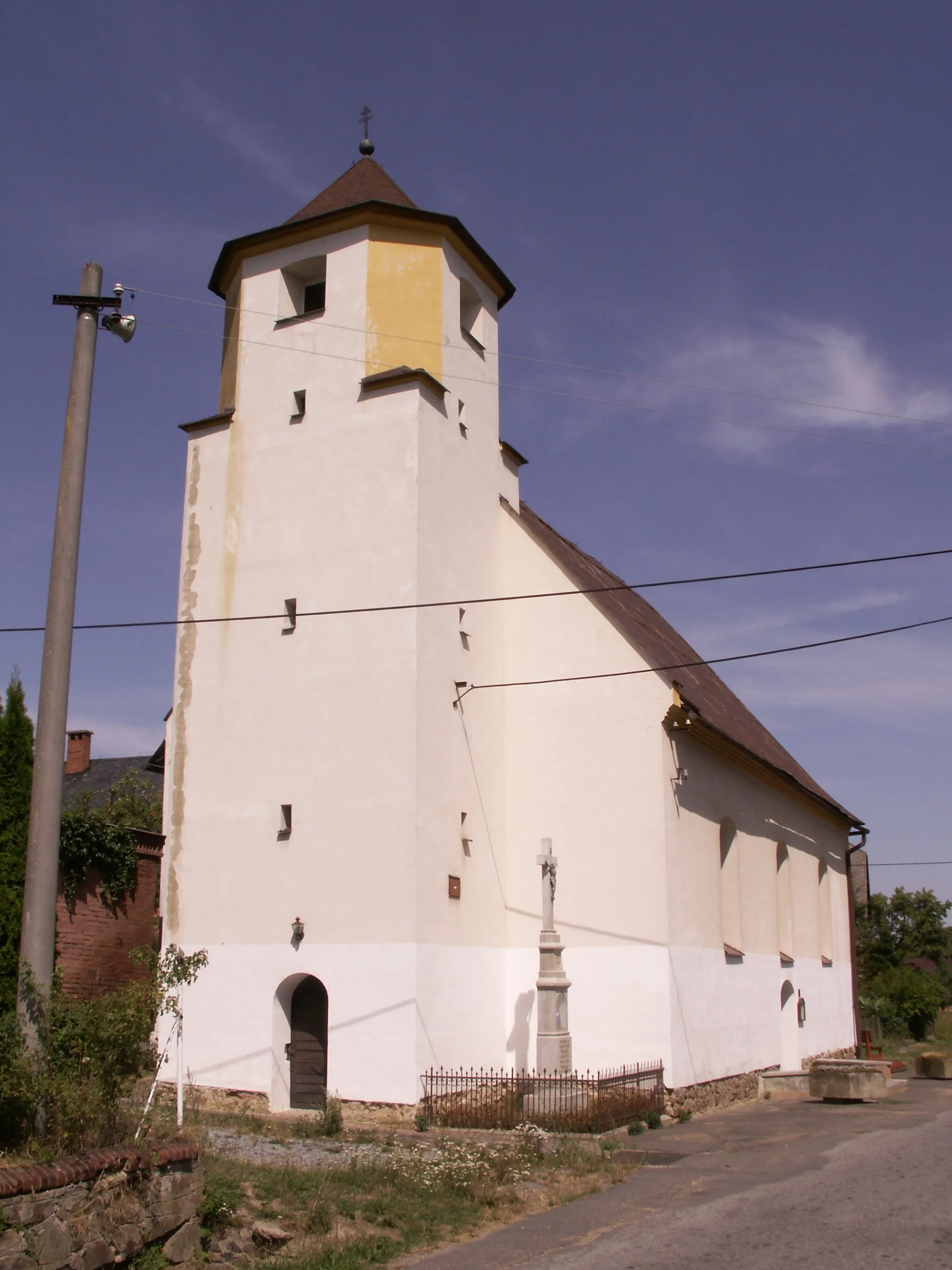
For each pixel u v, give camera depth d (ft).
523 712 76.23
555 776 74.49
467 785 70.44
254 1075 64.64
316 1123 58.80
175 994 67.51
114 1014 36.14
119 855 78.28
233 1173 42.32
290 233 75.77
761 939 88.02
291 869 66.64
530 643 77.05
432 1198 42.60
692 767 76.59
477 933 69.21
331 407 72.59
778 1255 34.06
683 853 73.31
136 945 79.41
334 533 70.59
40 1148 32.14
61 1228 30.14
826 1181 45.78
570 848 73.05
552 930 65.16
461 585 72.95
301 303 78.95
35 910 36.47
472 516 75.51
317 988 66.39
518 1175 46.44
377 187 77.97
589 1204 42.68
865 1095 77.77
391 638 67.31
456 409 74.79
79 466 40.11
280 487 73.05
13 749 57.47
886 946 208.85
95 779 167.43
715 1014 75.61
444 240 75.51
